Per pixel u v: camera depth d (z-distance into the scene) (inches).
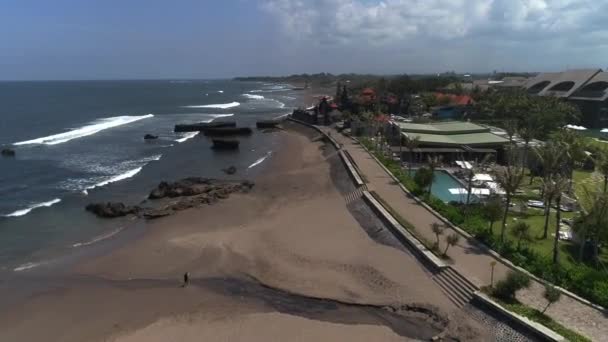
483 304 1079.6
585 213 1382.9
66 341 1045.2
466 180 2165.4
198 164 3056.1
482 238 1443.2
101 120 5369.1
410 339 1042.7
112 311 1172.5
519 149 2407.7
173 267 1423.5
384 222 1678.2
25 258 1489.9
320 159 3152.1
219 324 1112.2
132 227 1791.3
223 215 1923.0
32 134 4114.2
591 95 4023.1
